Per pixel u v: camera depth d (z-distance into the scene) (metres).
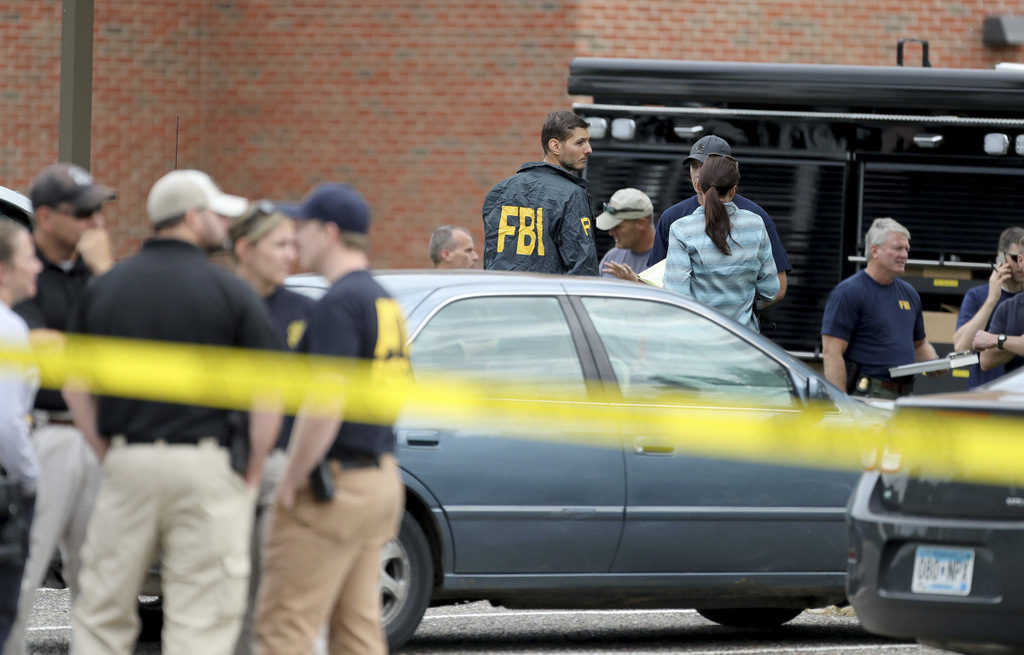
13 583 21.72
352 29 68.19
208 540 19.97
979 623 22.52
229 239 24.08
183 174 20.64
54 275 24.66
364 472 19.91
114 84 68.50
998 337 39.00
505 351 27.78
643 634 31.55
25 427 21.61
